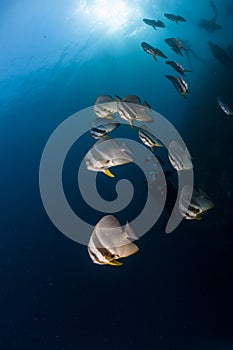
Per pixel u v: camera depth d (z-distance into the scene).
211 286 8.91
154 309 9.31
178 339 8.57
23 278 11.66
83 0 17.09
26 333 10.39
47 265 11.80
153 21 9.23
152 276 9.85
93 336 9.47
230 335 8.02
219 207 9.12
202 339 8.32
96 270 11.02
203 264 9.23
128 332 9.14
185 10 15.77
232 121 10.12
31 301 11.08
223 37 14.69
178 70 5.88
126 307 9.69
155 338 8.81
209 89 12.12
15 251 12.58
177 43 6.71
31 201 13.99
